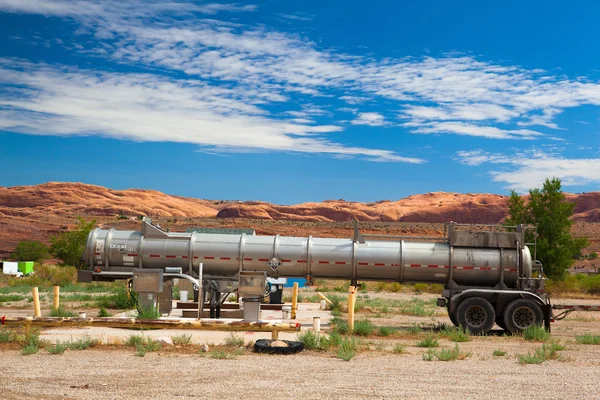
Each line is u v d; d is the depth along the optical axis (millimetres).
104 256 20312
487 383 10180
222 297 21406
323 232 123562
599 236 141500
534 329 17812
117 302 25375
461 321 18797
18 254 76625
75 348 13414
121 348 13570
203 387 9500
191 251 20094
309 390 9391
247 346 14109
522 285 19375
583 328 21781
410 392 9359
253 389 9414
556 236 40750
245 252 20016
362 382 10109
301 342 14219
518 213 41781
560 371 11609
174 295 30094
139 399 8633
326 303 27062
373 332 18047
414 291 41875
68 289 36062
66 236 52906
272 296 26156
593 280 40906
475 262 19562
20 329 16484
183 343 14227
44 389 9211
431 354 13586
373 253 19875
